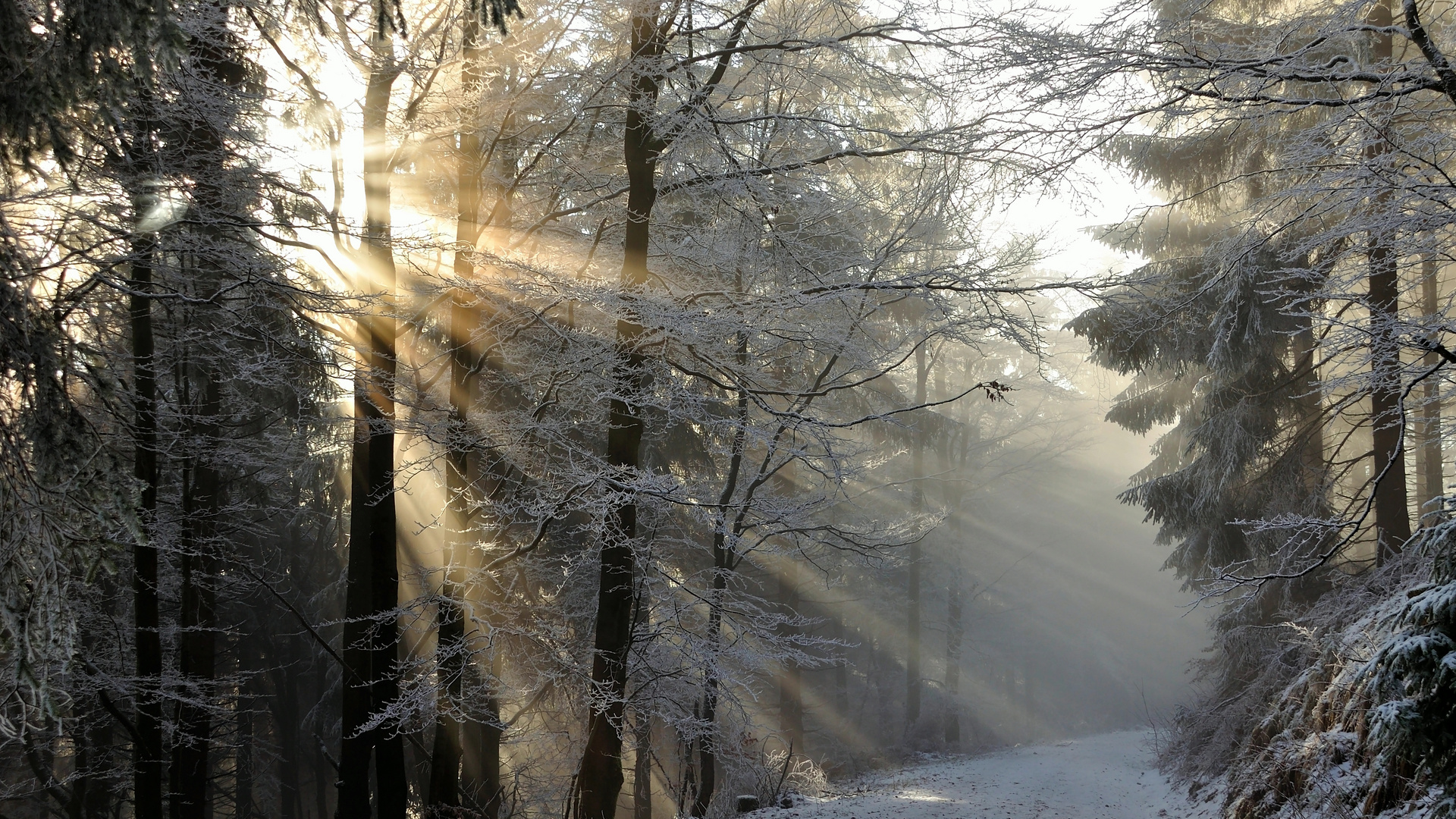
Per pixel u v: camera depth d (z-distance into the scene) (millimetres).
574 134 10727
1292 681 11516
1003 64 7617
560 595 13344
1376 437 11492
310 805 26969
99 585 10844
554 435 10062
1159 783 15453
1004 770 18562
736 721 13195
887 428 18453
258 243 8016
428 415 9828
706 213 11055
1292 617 13062
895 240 11508
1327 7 7887
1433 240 7953
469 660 9734
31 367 4598
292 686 23000
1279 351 14469
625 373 9438
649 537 13195
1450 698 5285
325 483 21672
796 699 18938
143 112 7148
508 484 12211
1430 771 5738
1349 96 8102
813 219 11797
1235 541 15008
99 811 15695
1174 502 16312
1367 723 8273
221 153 7562
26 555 4367
